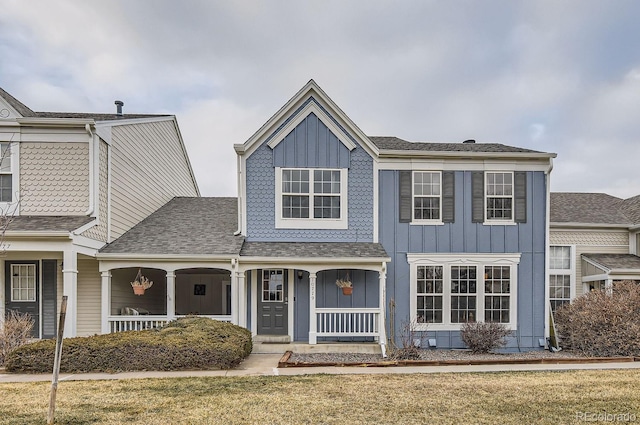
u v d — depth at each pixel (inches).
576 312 517.0
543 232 551.2
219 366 377.1
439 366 395.9
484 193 550.9
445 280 539.8
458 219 547.5
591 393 293.0
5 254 479.5
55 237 439.2
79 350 364.8
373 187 547.2
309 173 546.9
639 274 567.2
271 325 530.0
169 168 758.5
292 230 544.1
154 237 548.1
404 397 282.5
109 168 526.3
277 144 546.6
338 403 268.1
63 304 230.5
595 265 594.6
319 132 547.8
